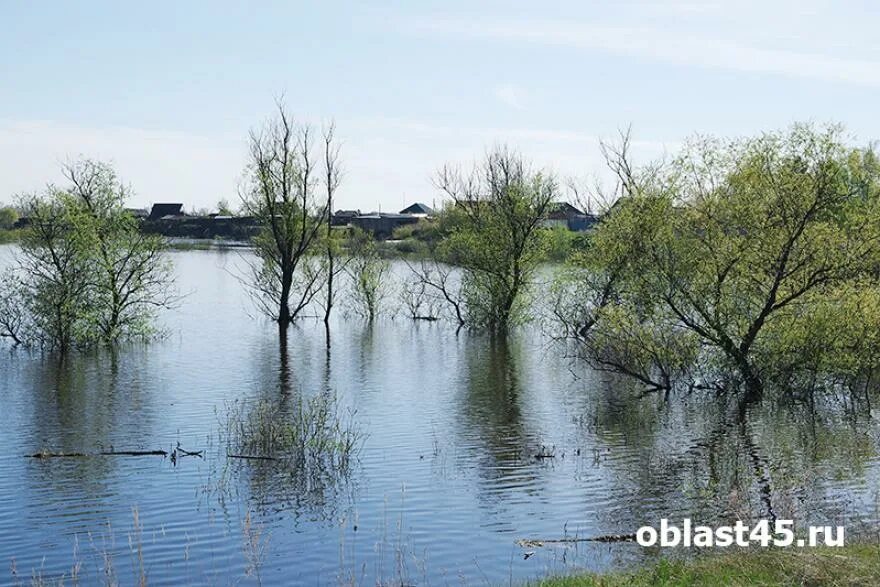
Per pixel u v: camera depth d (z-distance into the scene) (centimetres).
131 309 4800
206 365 4047
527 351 4528
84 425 2836
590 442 2627
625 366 3528
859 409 3059
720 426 2814
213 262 10162
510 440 2655
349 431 2734
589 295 4466
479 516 1959
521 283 5347
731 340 3316
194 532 1873
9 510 2016
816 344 3167
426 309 6303
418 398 3306
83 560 1728
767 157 3184
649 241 3338
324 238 5812
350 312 6238
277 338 4997
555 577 1538
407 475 2288
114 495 2123
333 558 1723
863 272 3186
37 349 4497
